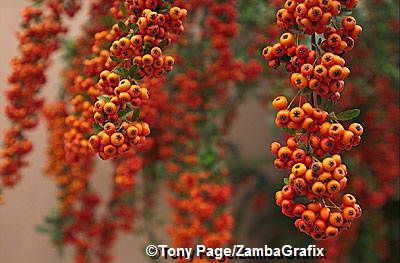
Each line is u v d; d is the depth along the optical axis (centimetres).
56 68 112
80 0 78
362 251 113
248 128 135
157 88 79
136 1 61
